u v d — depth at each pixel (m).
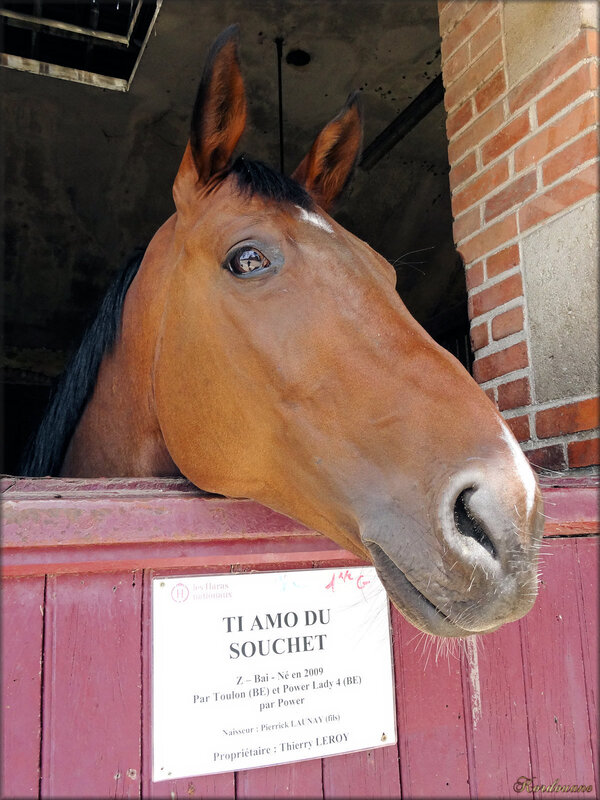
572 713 1.31
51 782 0.93
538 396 1.68
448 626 0.83
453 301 5.69
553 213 1.64
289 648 1.09
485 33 1.92
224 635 1.05
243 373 1.02
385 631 1.17
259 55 3.73
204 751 1.01
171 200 5.06
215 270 1.06
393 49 3.70
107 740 0.97
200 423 1.09
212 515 1.00
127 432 1.37
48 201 4.90
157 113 4.33
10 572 0.93
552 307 1.64
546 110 1.67
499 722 1.24
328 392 0.95
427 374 0.91
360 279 1.01
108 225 5.18
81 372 1.48
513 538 0.78
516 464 0.82
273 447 1.01
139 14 1.79
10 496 0.92
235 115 1.12
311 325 0.98
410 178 4.90
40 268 5.38
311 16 3.42
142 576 1.03
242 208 1.07
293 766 1.07
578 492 1.25
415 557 0.82
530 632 1.31
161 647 1.01
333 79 3.96
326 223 1.09
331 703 1.11
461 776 1.19
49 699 0.95
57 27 1.84
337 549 1.11
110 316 1.42
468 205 1.98
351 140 1.37
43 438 1.58
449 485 0.81
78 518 0.90
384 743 1.14
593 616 1.37
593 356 1.52
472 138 1.97
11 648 0.94
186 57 3.78
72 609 0.98
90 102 4.19
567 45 1.61
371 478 0.89
